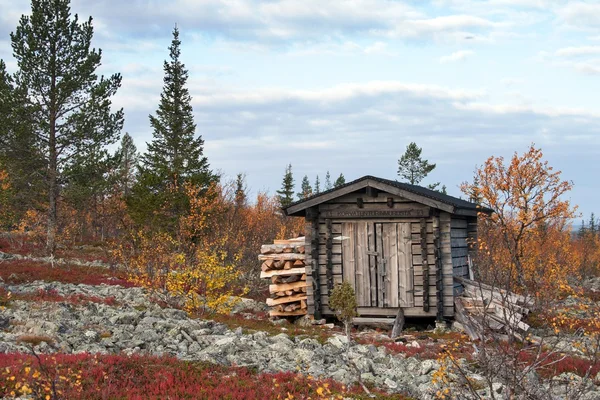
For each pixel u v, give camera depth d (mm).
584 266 39875
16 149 38938
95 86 40906
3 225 39938
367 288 19891
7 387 9469
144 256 28219
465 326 17297
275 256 21469
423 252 19375
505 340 14883
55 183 39844
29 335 13430
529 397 9438
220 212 39500
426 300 19250
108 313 17938
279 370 12062
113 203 47219
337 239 20266
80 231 47281
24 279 25078
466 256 23469
